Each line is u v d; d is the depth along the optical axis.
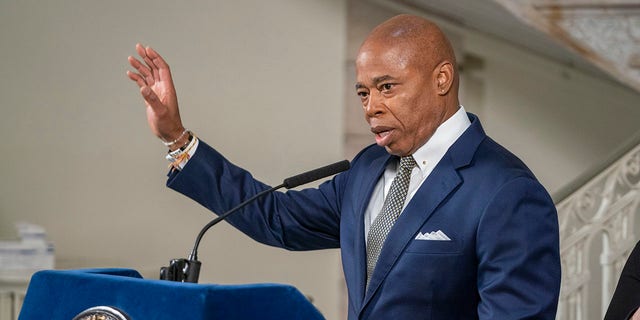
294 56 8.94
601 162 6.98
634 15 7.98
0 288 6.93
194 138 3.53
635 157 6.96
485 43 9.28
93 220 8.66
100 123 8.71
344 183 3.67
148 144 8.76
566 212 6.86
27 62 8.63
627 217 6.87
